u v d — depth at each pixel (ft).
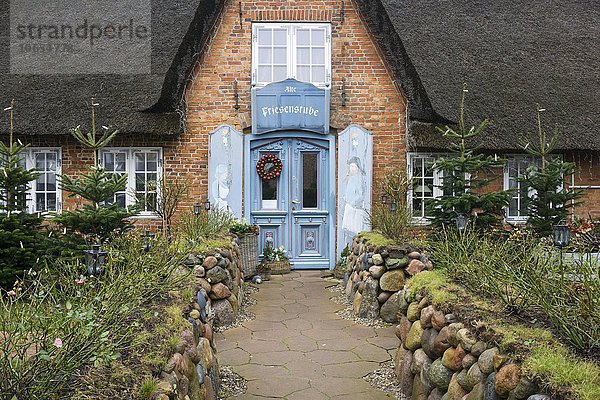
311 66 36.76
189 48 35.12
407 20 41.09
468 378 11.70
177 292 15.98
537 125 35.78
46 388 8.67
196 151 36.14
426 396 14.46
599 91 38.73
